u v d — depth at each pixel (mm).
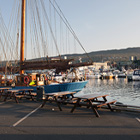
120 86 48906
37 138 4680
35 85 14141
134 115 6961
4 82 16203
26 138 4695
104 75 96062
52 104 9719
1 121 6383
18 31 18328
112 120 6277
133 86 48375
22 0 17266
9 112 7879
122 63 191125
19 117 6953
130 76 74062
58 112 7703
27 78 14445
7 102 10750
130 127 5465
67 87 14648
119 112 7492
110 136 4734
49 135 4883
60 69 13867
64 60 14031
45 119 6566
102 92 35562
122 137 4652
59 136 4797
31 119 6598
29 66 14992
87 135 4832
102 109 8117
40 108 8633
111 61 198625
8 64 17078
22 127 5633
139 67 175875
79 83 15477
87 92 36000
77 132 5086
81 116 6941
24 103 10281
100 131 5137
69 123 5992
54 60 14398
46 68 14344
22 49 16906
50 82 14938
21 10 17312
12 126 5754
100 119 6445
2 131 5281
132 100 24719
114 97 27906
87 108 8430
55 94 8219
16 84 14859
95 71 117562
